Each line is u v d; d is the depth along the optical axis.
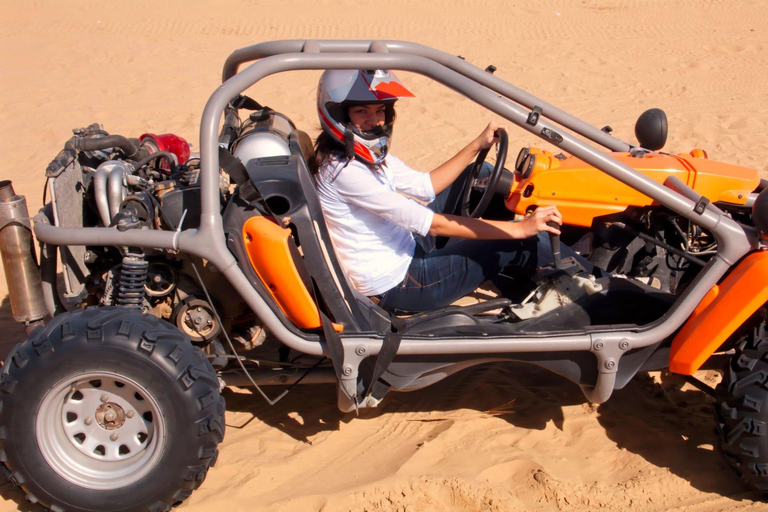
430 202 3.60
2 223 2.86
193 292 2.94
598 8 14.90
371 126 2.85
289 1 15.45
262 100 8.84
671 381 3.62
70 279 2.90
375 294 3.13
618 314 3.03
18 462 2.62
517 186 3.23
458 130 7.79
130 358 2.55
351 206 2.96
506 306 3.22
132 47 11.80
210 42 12.19
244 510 2.77
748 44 11.66
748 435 2.71
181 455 2.63
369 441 3.21
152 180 3.09
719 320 2.73
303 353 3.06
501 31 13.05
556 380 3.69
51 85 9.66
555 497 2.86
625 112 8.44
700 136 7.42
